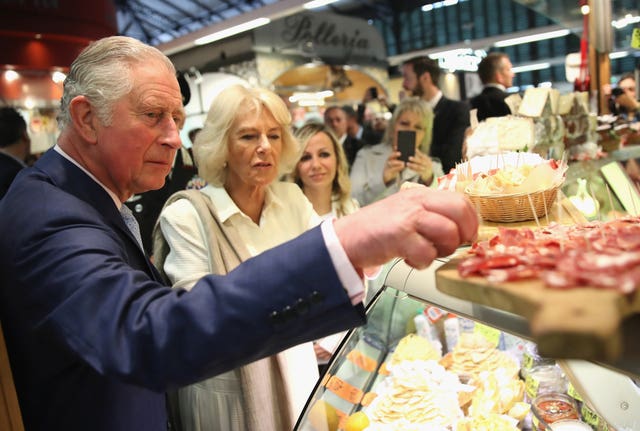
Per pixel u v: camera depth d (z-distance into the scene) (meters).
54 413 0.94
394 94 6.46
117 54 1.01
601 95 3.64
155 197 2.78
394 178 3.07
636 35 3.56
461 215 0.67
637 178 2.54
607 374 1.12
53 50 4.64
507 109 3.31
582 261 0.58
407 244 0.66
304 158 2.72
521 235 0.80
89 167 1.06
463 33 5.43
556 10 3.83
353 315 0.69
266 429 1.62
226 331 0.67
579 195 1.90
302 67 6.69
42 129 4.64
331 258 0.68
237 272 0.71
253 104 1.82
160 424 1.13
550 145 2.41
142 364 0.68
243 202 1.94
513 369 1.49
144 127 1.02
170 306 0.70
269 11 4.33
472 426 1.29
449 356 1.56
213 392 1.68
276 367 1.67
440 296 1.05
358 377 1.38
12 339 0.90
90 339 0.71
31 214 0.88
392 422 1.32
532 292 0.55
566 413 1.29
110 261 0.79
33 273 0.81
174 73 1.11
